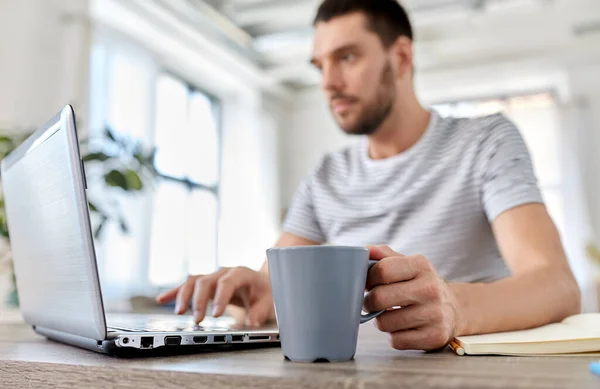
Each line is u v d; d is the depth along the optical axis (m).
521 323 0.53
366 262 0.40
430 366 0.35
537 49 4.46
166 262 3.79
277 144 5.20
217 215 4.54
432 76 4.88
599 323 0.55
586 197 4.48
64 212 0.42
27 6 2.60
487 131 1.04
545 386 0.27
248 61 4.59
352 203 1.17
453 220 1.04
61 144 0.40
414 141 1.16
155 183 3.38
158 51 3.90
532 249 0.75
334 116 1.20
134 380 0.34
